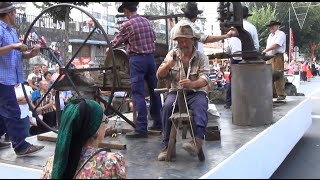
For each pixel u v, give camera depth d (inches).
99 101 197.9
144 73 187.3
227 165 122.2
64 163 109.6
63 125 111.8
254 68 194.9
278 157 183.3
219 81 478.9
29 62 413.7
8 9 165.0
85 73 197.5
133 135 185.5
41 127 269.4
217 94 299.0
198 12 206.4
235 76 199.5
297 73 904.9
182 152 155.3
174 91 150.4
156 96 192.5
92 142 115.0
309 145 243.8
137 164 141.4
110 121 225.5
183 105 142.9
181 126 139.9
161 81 159.8
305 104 265.1
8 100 161.3
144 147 167.9
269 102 197.5
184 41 147.7
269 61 278.7
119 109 225.1
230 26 201.9
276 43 275.1
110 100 183.9
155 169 134.0
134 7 188.2
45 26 466.3
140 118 186.2
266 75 195.9
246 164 137.2
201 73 148.0
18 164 151.7
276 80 258.2
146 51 186.5
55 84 184.9
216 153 150.6
